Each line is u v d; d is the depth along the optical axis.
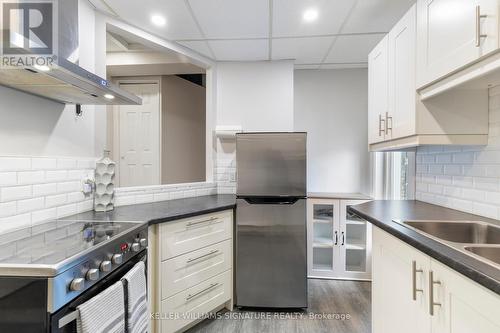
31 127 1.52
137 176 3.74
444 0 1.32
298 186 2.32
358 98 3.39
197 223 2.03
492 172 1.49
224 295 2.28
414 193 2.34
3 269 0.90
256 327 2.12
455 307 0.91
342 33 2.42
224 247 2.27
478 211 1.59
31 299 0.90
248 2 1.96
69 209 1.78
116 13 2.10
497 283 0.71
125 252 1.34
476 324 0.82
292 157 2.32
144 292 1.44
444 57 1.32
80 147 1.89
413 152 2.37
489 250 1.02
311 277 3.02
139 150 3.76
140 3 1.97
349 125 3.40
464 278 0.87
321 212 3.12
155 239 1.76
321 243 3.03
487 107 1.52
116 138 3.77
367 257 2.94
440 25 1.35
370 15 2.13
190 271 1.98
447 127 1.54
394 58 1.81
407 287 1.23
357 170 3.39
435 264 1.02
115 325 1.12
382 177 3.15
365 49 2.76
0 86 1.35
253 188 2.34
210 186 3.00
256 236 2.33
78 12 1.77
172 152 3.88
